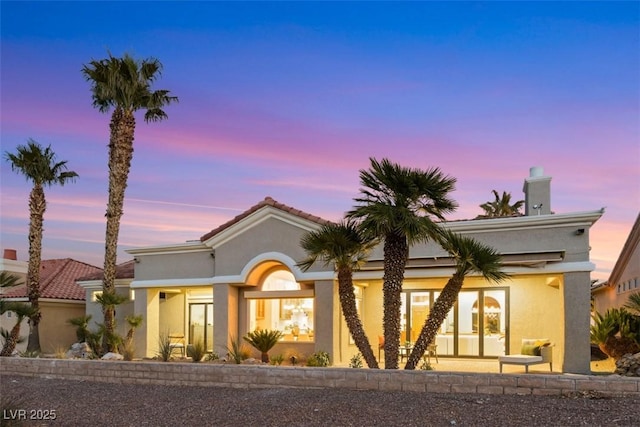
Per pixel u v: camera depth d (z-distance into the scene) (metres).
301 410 12.41
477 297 24.44
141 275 28.33
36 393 16.02
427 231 15.41
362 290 25.84
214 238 26.02
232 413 12.57
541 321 23.28
